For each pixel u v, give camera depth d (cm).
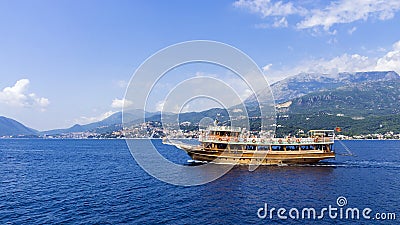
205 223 3956
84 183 6512
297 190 5769
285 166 8575
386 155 13150
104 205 4703
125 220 4019
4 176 7638
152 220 4034
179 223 3938
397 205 4847
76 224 3856
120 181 6675
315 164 9044
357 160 10894
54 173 8106
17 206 4666
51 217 4122
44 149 19175
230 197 5212
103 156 13275
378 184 6384
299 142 8850
